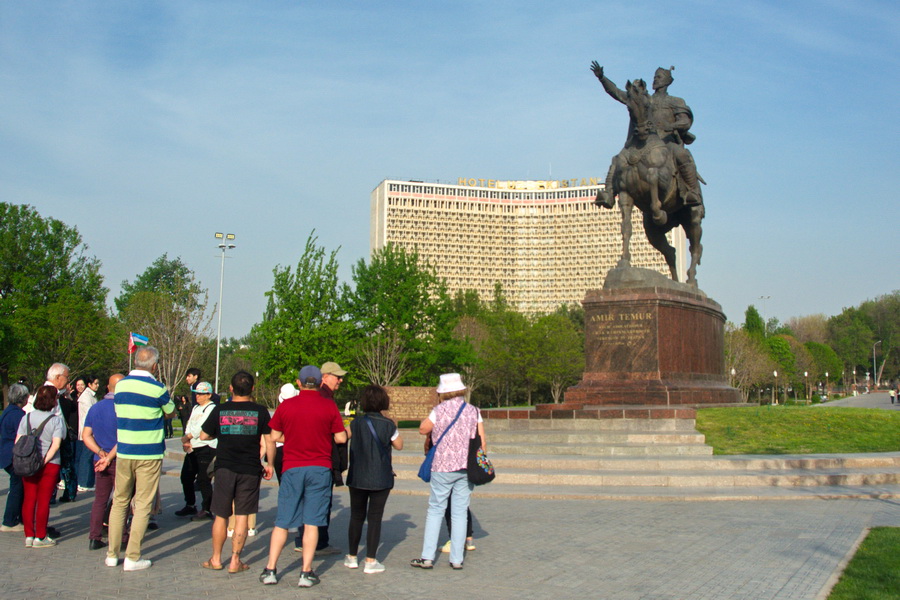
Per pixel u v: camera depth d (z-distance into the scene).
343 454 8.81
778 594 6.57
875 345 124.38
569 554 8.27
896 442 16.22
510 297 135.12
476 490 12.82
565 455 15.30
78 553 8.62
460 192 136.38
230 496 7.72
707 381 20.22
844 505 11.55
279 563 8.13
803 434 16.73
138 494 7.82
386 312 39.88
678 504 11.73
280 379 38.56
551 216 136.12
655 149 19.92
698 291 20.48
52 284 49.47
